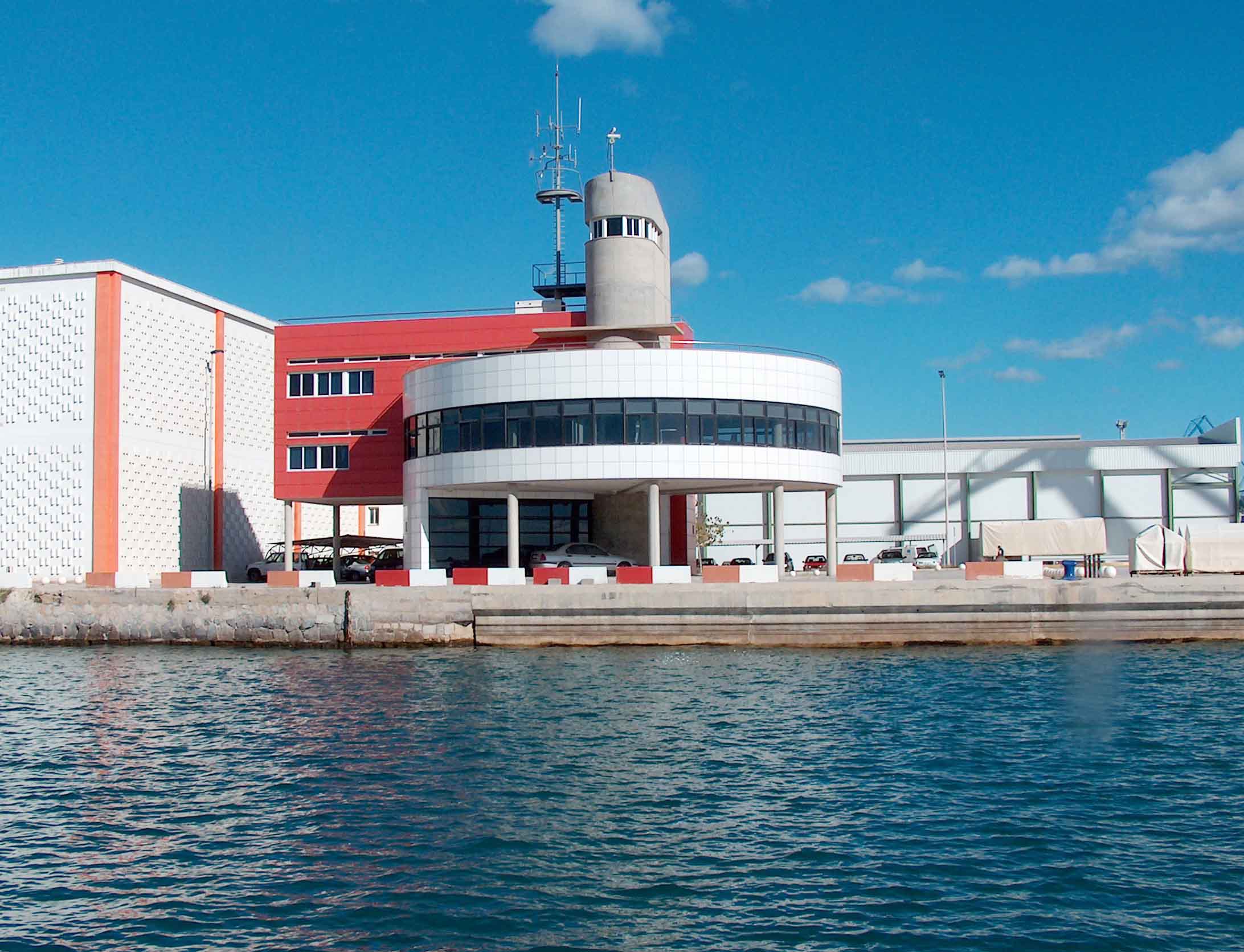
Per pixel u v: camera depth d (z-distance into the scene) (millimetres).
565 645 50344
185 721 33312
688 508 74125
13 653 52281
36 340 71562
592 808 23281
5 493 71438
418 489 62344
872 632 49312
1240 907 17625
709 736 30156
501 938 16688
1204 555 57781
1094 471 92562
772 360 59375
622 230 68750
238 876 19422
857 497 94438
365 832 21781
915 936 16594
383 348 69188
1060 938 16469
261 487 88500
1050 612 49312
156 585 59531
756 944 16391
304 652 50688
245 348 86625
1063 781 25094
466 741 29859
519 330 68312
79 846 21156
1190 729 30625
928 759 27297
